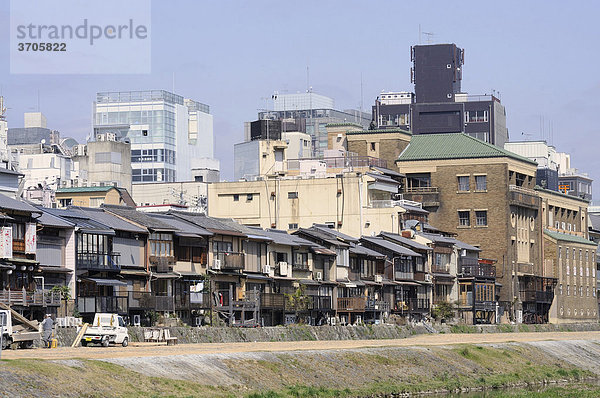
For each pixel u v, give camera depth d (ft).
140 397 370.94
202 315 648.79
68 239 564.30
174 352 459.32
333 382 477.77
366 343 623.36
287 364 474.90
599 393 531.09
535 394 517.55
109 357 409.90
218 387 415.44
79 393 354.95
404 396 492.13
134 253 615.57
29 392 339.98
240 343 573.74
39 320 525.75
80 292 567.18
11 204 524.11
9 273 513.86
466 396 505.25
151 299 606.55
